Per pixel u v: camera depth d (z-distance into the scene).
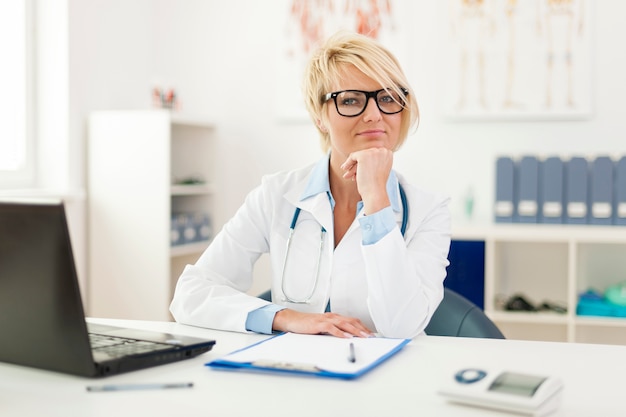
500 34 3.63
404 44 3.78
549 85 3.59
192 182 3.92
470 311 1.78
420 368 1.21
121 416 0.96
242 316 1.50
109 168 3.68
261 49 4.03
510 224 3.40
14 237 1.07
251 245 1.84
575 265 3.17
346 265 1.68
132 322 1.62
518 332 3.57
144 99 4.15
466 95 3.68
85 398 1.04
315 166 1.84
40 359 1.14
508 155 3.42
